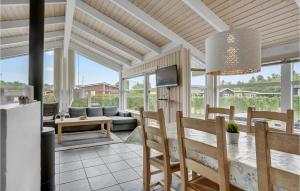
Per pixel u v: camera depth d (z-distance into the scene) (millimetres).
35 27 2223
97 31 5582
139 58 6191
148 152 2215
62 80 7035
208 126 1290
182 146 1550
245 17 3137
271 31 3191
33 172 1444
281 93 3344
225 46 1865
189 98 4461
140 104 6668
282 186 897
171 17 3859
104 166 3076
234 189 1520
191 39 4301
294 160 1303
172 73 4605
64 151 3904
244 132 2203
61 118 5070
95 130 5730
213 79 4637
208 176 1354
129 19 4414
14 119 938
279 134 874
